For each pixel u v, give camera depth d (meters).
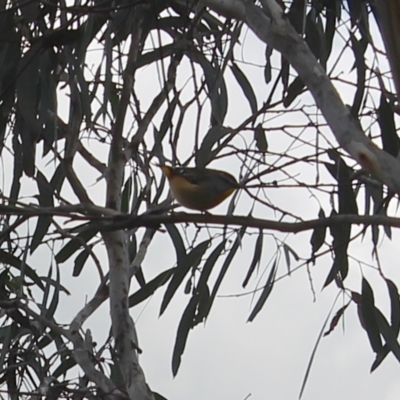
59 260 9.41
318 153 7.29
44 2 7.66
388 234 8.12
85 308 8.57
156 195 9.33
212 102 8.77
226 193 8.07
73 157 8.62
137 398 7.32
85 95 8.29
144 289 9.07
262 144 8.68
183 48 8.96
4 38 7.91
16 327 9.33
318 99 6.00
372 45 7.75
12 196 8.33
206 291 8.49
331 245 7.48
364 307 7.79
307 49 6.21
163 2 8.34
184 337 8.38
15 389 9.20
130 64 8.77
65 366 9.04
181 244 9.02
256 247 8.68
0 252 9.24
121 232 8.22
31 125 7.81
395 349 7.79
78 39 7.75
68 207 6.50
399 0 5.07
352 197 7.21
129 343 7.67
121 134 8.54
